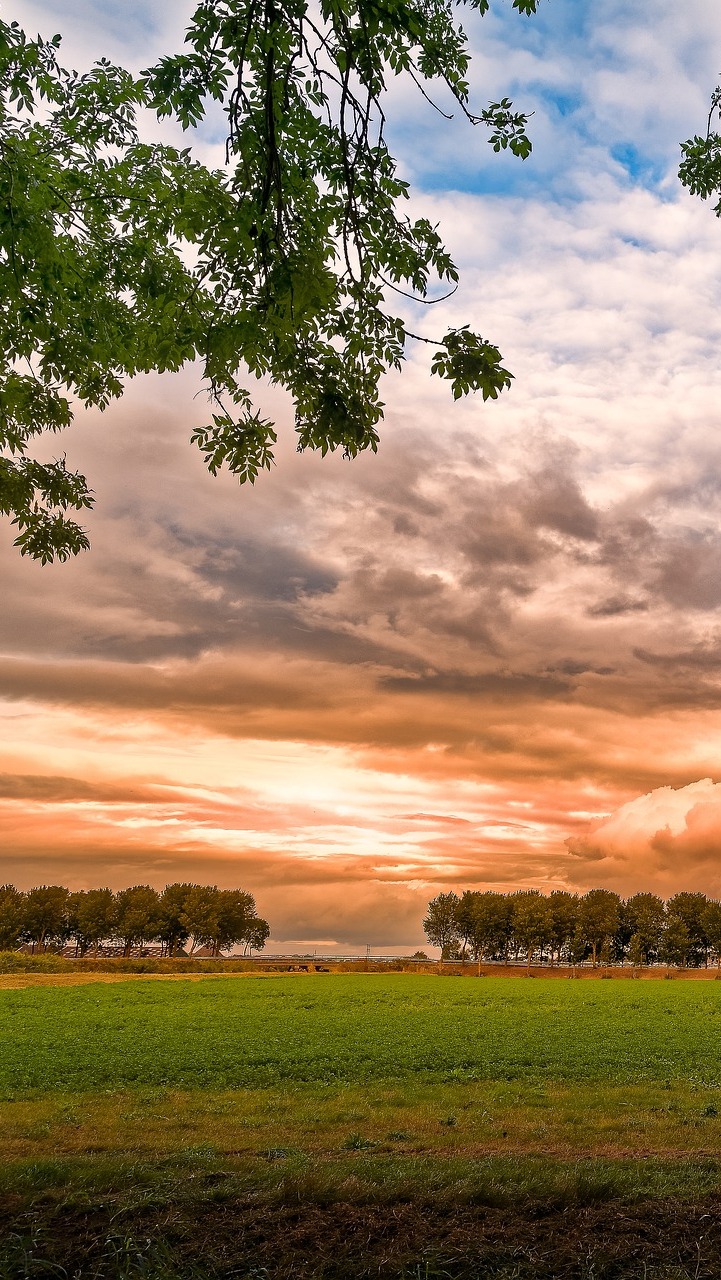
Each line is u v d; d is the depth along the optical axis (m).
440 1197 8.32
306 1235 7.36
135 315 12.41
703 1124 16.20
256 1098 19.72
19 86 10.23
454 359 9.09
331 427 10.31
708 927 148.88
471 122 9.45
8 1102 19.25
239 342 9.52
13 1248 6.86
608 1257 6.86
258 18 8.09
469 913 165.62
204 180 11.56
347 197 8.64
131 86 11.37
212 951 156.62
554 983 63.84
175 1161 11.02
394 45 8.75
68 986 55.41
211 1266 6.67
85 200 11.32
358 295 9.46
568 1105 18.62
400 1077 22.58
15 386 13.77
